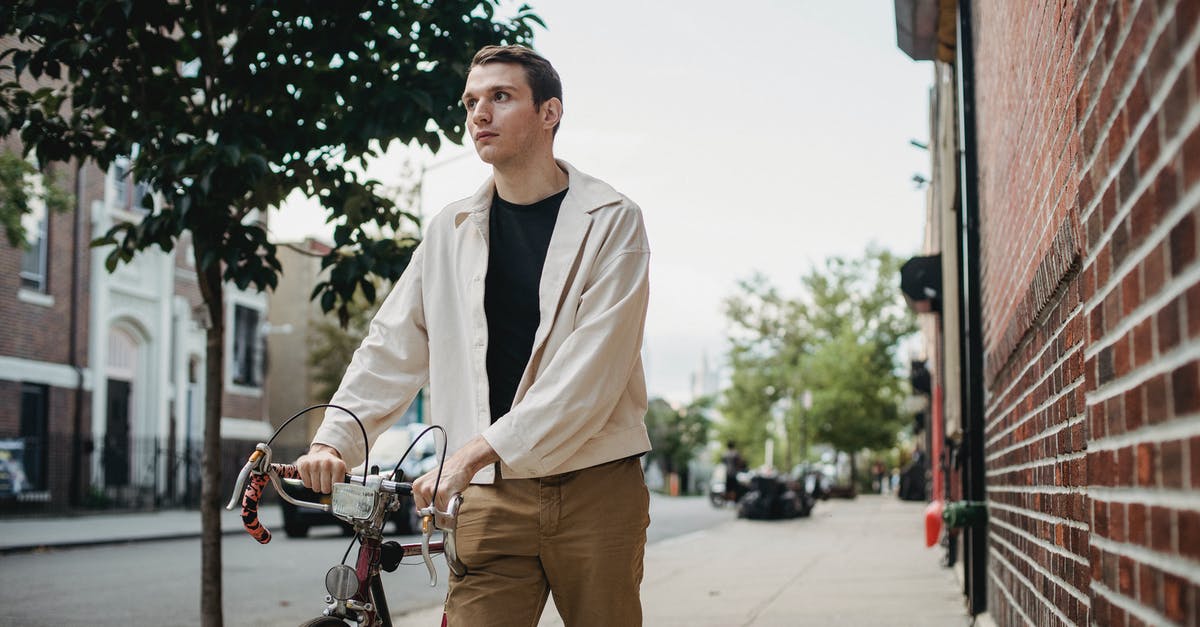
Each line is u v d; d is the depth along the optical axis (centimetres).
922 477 3484
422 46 514
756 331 5184
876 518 2353
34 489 2080
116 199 2373
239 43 509
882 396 4675
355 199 523
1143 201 175
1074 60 252
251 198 529
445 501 241
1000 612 572
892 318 4884
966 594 748
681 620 721
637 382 271
